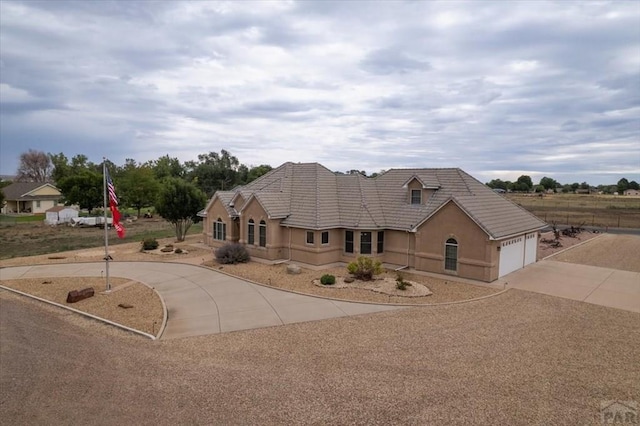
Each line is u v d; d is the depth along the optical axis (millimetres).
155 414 9867
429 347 14008
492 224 23984
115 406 10234
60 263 29422
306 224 27844
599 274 25375
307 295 20719
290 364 12695
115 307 19000
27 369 12414
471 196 26344
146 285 23016
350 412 9977
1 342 14695
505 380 11625
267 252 29469
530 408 10172
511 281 23562
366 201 29406
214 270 26562
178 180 39562
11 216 71500
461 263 24297
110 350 13930
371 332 15508
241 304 19359
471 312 17922
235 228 33375
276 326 16328
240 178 86875
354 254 28062
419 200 28438
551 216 63094
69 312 18406
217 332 15727
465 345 14180
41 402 10453
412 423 9523
